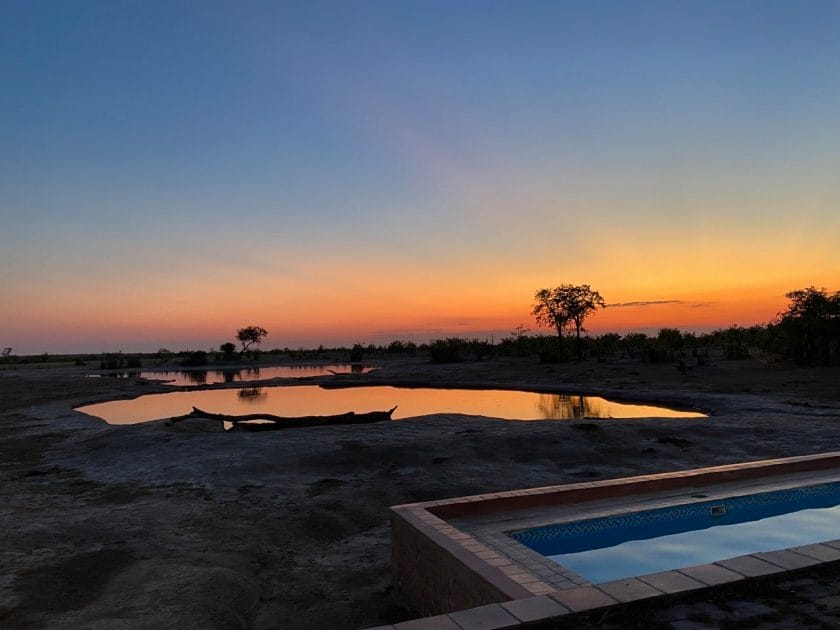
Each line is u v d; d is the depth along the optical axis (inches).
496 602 166.2
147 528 330.3
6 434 730.8
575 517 270.4
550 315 2149.4
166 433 616.1
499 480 438.3
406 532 242.1
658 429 594.9
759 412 738.8
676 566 250.4
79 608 227.5
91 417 874.8
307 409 1057.5
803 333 1389.0
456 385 1457.9
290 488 423.5
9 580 251.8
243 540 317.1
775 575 158.6
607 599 145.6
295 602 245.4
